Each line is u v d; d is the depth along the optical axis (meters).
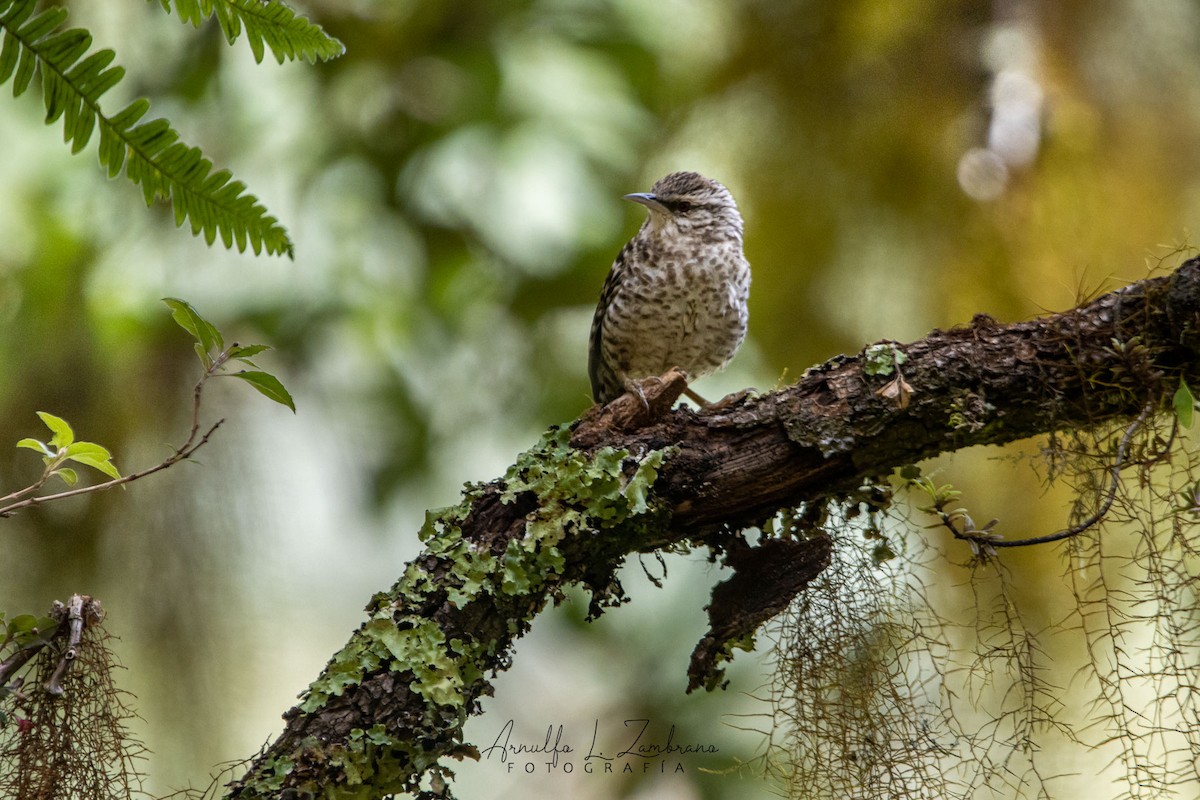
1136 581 5.38
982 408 5.49
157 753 9.02
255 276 11.67
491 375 11.99
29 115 11.18
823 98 9.47
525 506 5.57
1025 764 6.77
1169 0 8.74
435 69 11.78
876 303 9.46
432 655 5.20
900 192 9.16
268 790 4.93
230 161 11.77
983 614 7.70
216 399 10.02
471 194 11.90
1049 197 8.73
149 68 11.02
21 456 9.50
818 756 5.41
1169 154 8.70
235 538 9.63
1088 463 5.70
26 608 9.07
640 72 11.99
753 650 5.74
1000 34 9.00
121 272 11.12
